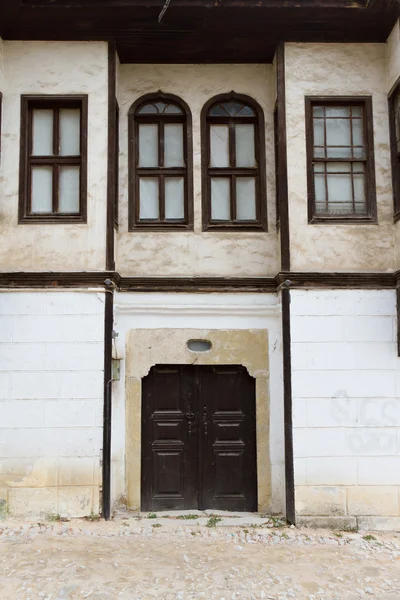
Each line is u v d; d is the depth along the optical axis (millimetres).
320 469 6082
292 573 4859
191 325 6664
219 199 6984
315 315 6254
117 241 6758
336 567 5008
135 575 4754
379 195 6492
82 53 6562
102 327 6199
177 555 5199
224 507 6570
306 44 6652
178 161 7012
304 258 6352
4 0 6090
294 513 6031
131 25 6496
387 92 6609
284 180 6434
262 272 6777
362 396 6168
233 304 6656
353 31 6629
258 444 6562
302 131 6508
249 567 4965
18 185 6395
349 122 6664
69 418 6102
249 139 7090
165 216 6930
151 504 6547
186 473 6617
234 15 6414
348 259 6371
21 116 6480
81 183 6387
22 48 6562
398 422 6145
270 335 6656
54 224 6340
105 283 6219
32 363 6148
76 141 6605
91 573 4762
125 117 6988
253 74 7094
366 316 6262
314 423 6133
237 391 6719
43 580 4613
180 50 6867
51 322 6195
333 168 6602
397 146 6438
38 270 6262
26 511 6016
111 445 6383
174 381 6727
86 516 6039
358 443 6117
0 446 6055
